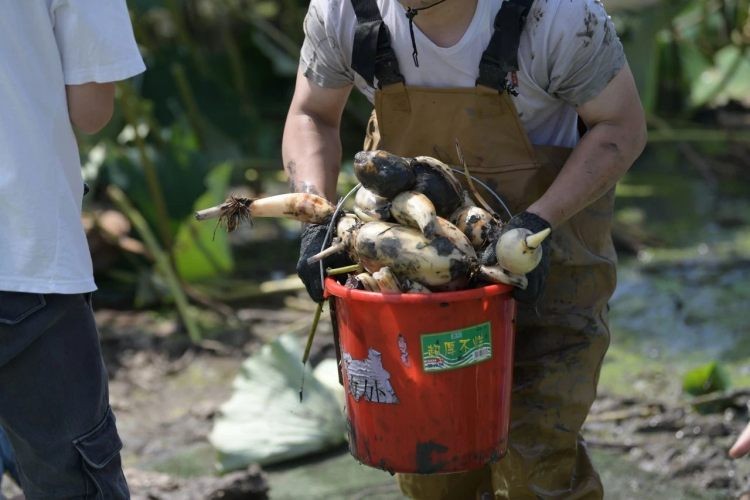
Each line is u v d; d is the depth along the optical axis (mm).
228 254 9883
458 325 4215
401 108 4832
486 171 4805
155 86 11070
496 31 4523
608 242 5176
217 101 11445
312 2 4949
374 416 4410
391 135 4914
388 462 4438
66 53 4559
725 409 7543
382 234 4293
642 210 11625
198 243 9742
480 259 4316
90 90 4660
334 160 5148
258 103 13766
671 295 9516
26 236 4473
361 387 4395
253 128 11656
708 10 13656
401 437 4379
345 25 4832
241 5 13578
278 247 10969
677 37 13875
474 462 4422
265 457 7102
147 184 9766
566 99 4695
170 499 6422
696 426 7273
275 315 9477
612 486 6688
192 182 9781
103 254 10008
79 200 4754
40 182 4488
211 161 9984
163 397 8180
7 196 4445
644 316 9148
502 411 4480
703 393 7707
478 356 4285
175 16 11750
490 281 4309
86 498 4773
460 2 4531
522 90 4684
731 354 8414
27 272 4473
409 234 4281
